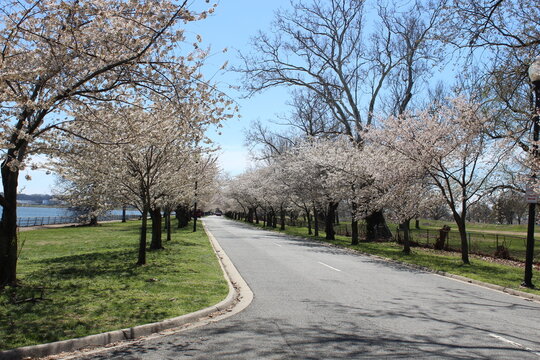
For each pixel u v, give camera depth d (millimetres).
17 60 7684
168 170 16188
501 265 17875
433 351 5809
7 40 7223
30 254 18266
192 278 11328
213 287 10141
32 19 7590
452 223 72188
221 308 8453
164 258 15750
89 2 7609
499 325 7477
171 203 22078
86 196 15953
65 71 8234
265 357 5512
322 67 33281
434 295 10523
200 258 16156
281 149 57875
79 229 40438
